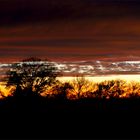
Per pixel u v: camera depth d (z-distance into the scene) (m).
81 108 67.31
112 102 69.06
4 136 58.47
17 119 64.06
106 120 62.44
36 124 62.06
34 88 73.38
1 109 66.81
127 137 59.53
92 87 74.44
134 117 63.75
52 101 70.12
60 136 59.28
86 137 58.81
